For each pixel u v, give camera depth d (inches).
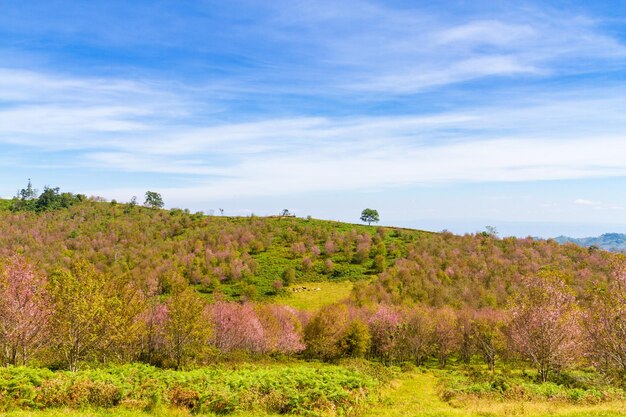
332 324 2773.1
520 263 4589.1
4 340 1327.5
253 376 1220.5
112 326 1485.0
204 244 5816.9
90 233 5802.2
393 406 1124.5
